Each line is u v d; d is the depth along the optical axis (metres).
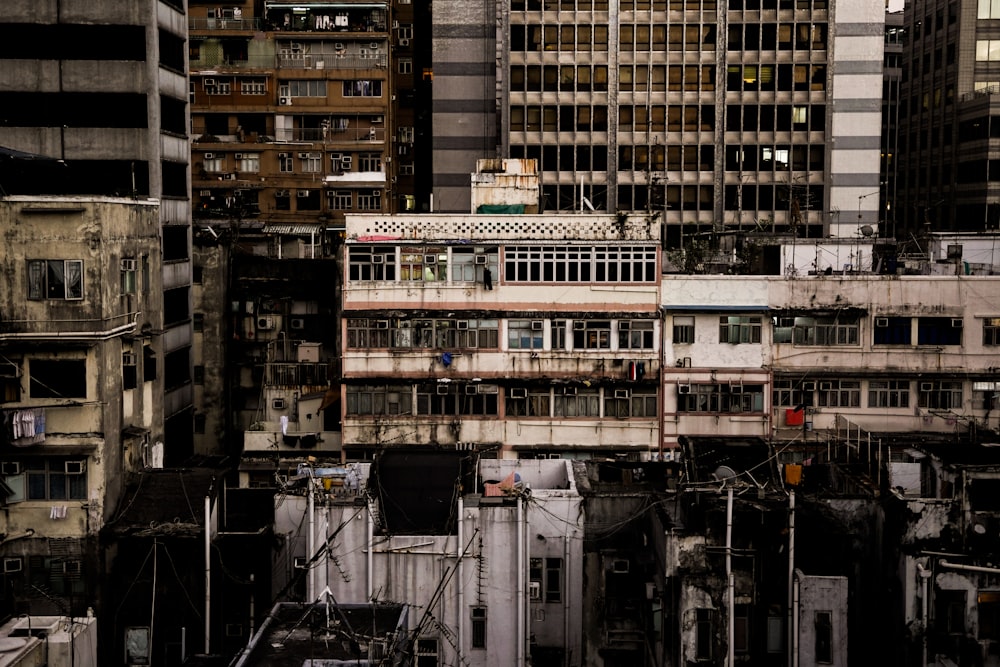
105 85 51.75
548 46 78.38
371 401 50.00
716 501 32.19
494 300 49.66
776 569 32.09
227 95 77.06
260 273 57.94
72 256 36.12
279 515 35.47
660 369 49.81
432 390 49.88
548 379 49.56
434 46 82.75
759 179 78.31
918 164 95.25
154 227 42.84
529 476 39.09
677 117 78.50
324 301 57.66
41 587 35.91
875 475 37.19
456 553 33.31
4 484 35.25
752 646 32.06
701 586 31.70
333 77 77.00
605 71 78.31
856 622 34.25
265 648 27.70
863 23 77.44
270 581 35.41
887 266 57.00
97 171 51.53
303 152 76.88
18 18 51.41
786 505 32.31
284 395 53.06
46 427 36.03
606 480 39.59
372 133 77.31
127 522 36.38
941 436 48.97
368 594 33.22
